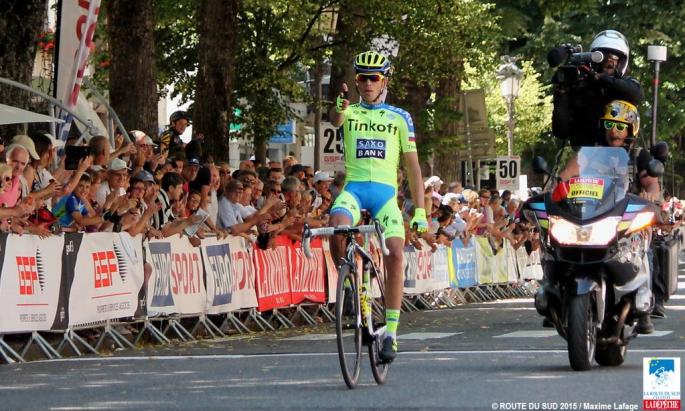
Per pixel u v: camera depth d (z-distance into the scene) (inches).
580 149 695.1
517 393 583.2
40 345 856.9
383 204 635.5
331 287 1244.5
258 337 1032.8
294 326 1175.6
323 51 1771.7
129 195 989.8
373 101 642.8
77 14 1175.0
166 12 1822.1
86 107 1354.6
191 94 1941.4
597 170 686.5
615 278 674.2
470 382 632.4
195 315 1031.6
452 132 2075.5
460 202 1588.3
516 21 2409.0
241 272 1099.3
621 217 668.7
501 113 3469.5
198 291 1036.5
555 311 684.7
